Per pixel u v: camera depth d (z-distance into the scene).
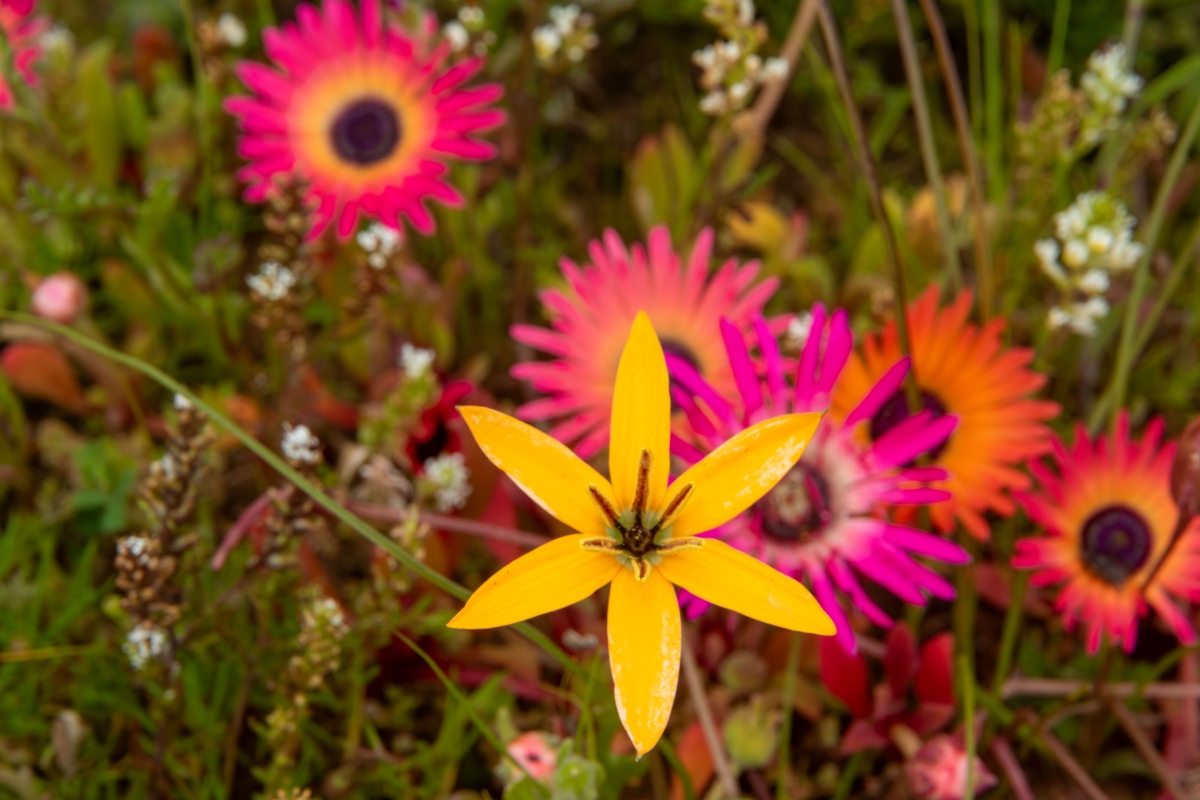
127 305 0.35
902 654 0.31
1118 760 0.32
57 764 0.31
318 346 0.32
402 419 0.32
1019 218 0.35
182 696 0.31
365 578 0.34
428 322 0.35
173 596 0.29
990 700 0.31
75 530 0.34
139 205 0.34
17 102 0.33
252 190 0.33
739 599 0.25
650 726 0.25
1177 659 0.32
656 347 0.25
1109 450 0.30
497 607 0.25
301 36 0.33
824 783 0.32
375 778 0.31
